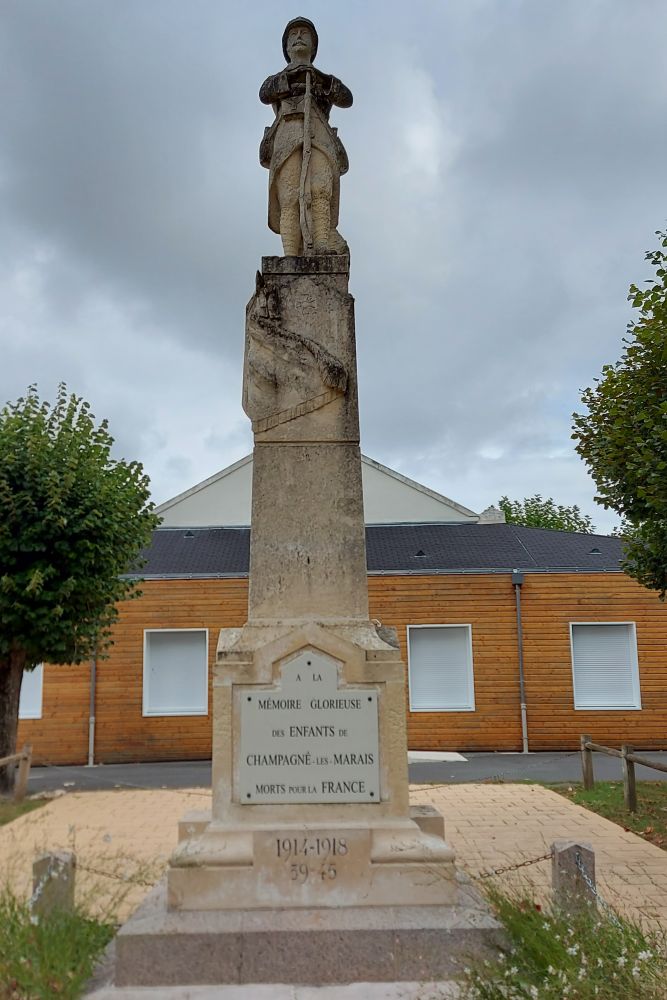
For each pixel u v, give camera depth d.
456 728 18.50
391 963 4.11
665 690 18.64
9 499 11.56
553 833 8.77
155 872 5.95
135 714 18.27
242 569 20.03
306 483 5.41
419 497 25.66
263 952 4.12
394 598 19.02
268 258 5.75
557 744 18.45
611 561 20.03
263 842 4.50
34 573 11.40
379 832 4.59
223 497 25.66
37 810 10.71
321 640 4.84
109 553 12.20
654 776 14.10
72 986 3.84
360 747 4.76
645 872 7.06
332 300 5.70
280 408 5.51
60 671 18.30
